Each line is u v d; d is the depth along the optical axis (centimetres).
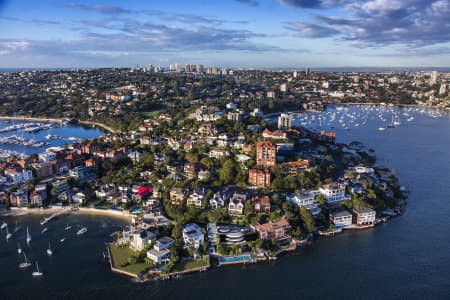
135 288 19938
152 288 19900
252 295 19288
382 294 19425
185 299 19050
